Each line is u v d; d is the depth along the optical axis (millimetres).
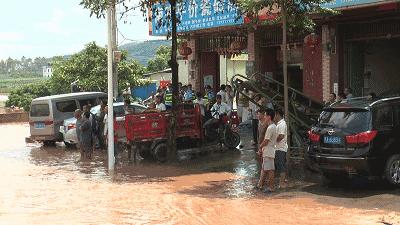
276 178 12578
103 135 19078
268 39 21719
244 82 15133
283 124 11195
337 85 18531
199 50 25422
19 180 13430
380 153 10414
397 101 10844
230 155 16203
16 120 43438
